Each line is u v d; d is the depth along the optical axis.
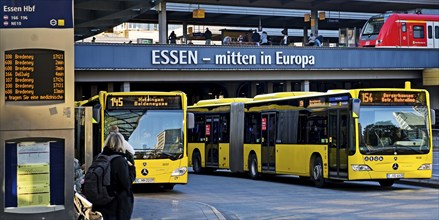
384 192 21.33
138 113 21.47
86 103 24.56
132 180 9.01
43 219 7.30
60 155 7.39
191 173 33.75
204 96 60.31
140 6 24.44
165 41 49.00
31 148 7.31
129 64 40.56
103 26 28.30
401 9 59.25
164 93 21.80
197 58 42.34
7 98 7.25
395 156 21.22
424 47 49.31
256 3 54.41
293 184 25.64
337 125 21.95
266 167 27.06
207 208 16.64
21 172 7.28
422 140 21.56
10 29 7.27
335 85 60.53
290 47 44.91
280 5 55.03
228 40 46.78
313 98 23.64
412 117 21.58
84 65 39.53
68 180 7.38
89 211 8.59
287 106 25.48
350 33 55.25
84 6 22.77
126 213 8.70
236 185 25.47
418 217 14.93
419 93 21.75
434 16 50.41
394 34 48.94
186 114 21.94
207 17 61.47
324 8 57.47
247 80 45.16
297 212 16.41
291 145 25.00
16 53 7.28
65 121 7.38
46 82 7.35
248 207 17.78
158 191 23.00
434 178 24.47
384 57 47.34
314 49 45.53
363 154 21.00
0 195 7.20
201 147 32.81
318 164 23.23
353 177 21.02
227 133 30.56
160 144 21.52
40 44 7.32
